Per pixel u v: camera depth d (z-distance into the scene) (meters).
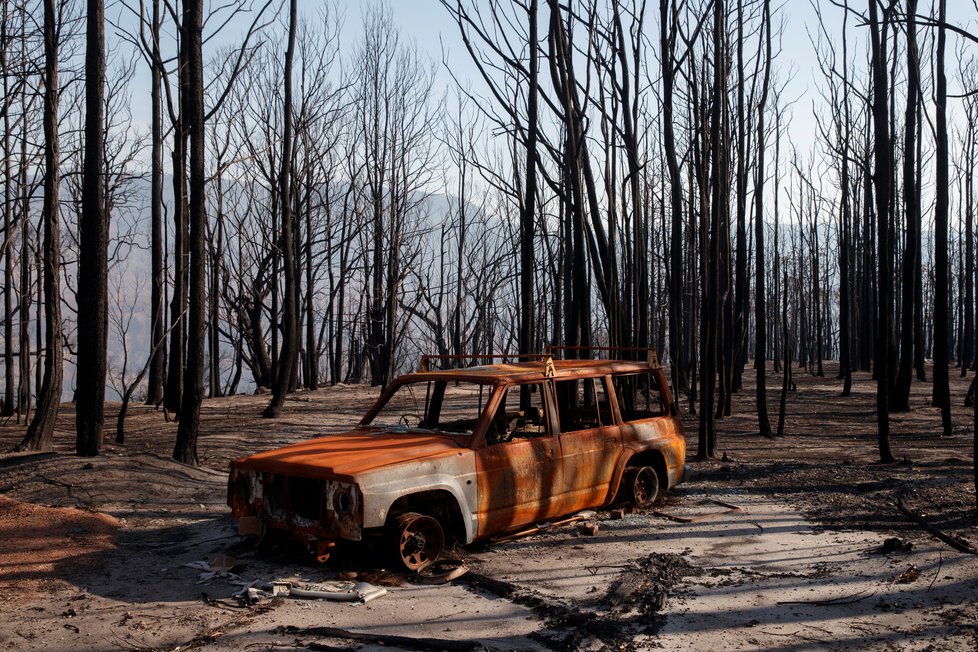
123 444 14.09
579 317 12.73
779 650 4.81
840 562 6.62
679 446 9.21
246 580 6.40
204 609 5.74
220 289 36.47
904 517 8.15
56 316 12.79
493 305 42.56
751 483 10.39
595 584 6.17
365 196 39.12
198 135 11.41
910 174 18.81
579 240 12.66
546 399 7.80
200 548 7.42
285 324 19.97
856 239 43.50
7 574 6.55
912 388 26.41
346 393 27.95
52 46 13.09
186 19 11.64
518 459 7.31
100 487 9.60
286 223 19.94
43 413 12.52
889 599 5.64
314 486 6.59
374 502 6.18
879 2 10.98
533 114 12.41
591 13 13.86
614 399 8.55
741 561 6.76
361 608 5.70
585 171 13.52
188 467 11.00
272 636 5.17
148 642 5.11
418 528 6.55
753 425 17.41
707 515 8.52
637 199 14.45
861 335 38.75
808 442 14.51
